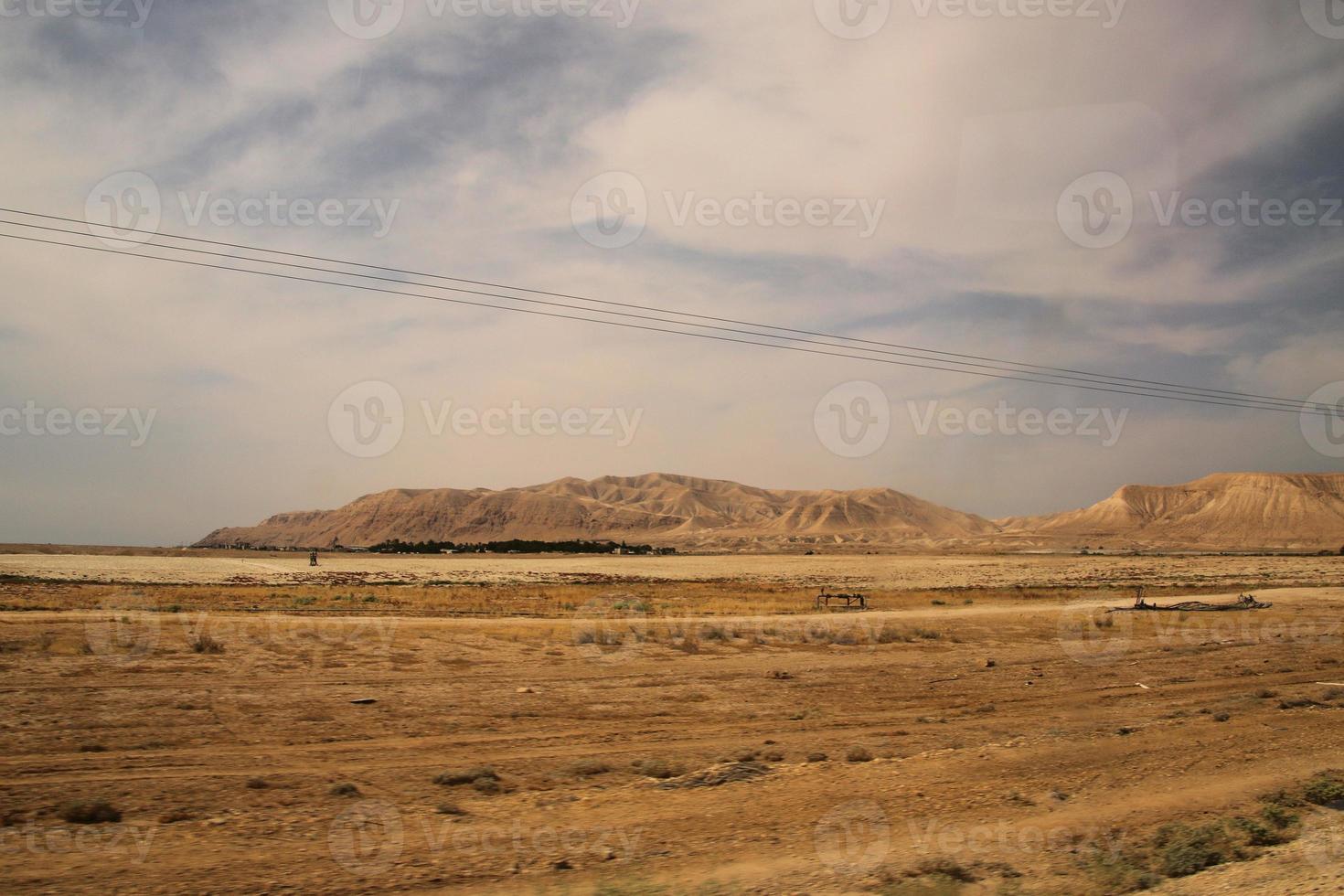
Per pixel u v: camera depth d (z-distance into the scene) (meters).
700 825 10.43
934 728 18.06
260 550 185.50
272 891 8.03
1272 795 11.95
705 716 19.06
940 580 99.06
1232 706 19.88
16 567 83.62
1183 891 8.41
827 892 8.18
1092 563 143.12
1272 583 86.75
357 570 106.50
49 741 14.04
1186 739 15.84
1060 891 8.34
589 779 13.16
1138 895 8.28
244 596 51.97
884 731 17.77
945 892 8.16
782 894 8.12
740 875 8.65
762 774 13.16
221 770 12.82
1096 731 16.69
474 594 62.22
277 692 19.44
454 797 11.79
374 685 21.05
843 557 182.00
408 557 168.62
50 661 22.08
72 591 52.47
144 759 13.27
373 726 16.50
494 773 12.96
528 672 24.52
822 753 15.04
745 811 11.05
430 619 39.47
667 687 22.80
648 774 13.53
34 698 17.50
